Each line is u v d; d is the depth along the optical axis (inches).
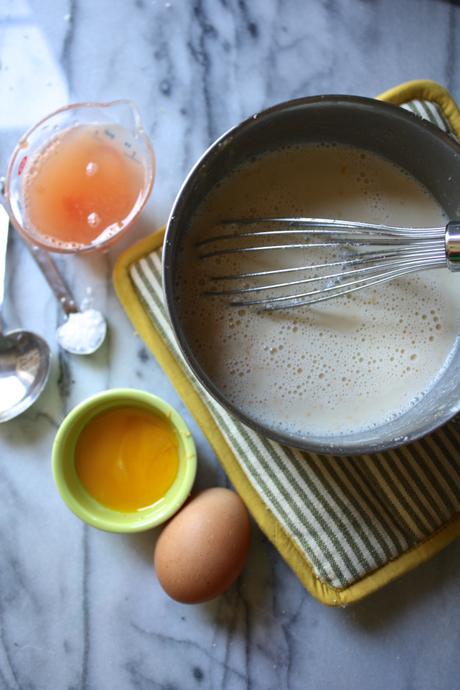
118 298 18.6
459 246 14.8
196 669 18.2
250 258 17.0
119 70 19.1
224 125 19.1
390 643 18.2
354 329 17.0
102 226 18.2
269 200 17.1
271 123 16.1
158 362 18.1
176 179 19.0
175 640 18.3
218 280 16.8
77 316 18.5
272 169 17.1
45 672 18.3
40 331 18.8
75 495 17.5
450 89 19.1
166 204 18.9
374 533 17.6
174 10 19.1
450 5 19.1
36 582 18.4
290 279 17.0
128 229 18.3
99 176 18.2
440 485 17.6
